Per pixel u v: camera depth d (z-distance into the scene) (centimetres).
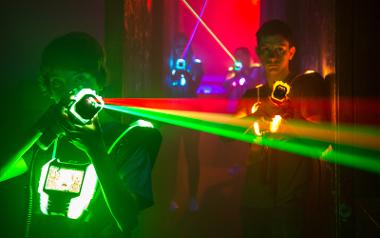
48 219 162
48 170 163
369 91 295
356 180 293
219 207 612
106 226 166
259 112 331
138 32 417
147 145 171
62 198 159
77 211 159
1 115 331
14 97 343
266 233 317
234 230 530
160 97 669
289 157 309
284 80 331
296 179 306
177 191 691
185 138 589
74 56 159
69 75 160
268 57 330
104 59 172
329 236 321
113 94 314
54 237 161
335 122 291
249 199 320
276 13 726
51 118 151
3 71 356
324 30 377
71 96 148
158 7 669
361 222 275
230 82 733
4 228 292
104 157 151
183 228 532
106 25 314
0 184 292
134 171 167
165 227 533
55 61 159
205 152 961
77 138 148
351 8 288
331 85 326
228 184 727
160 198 596
